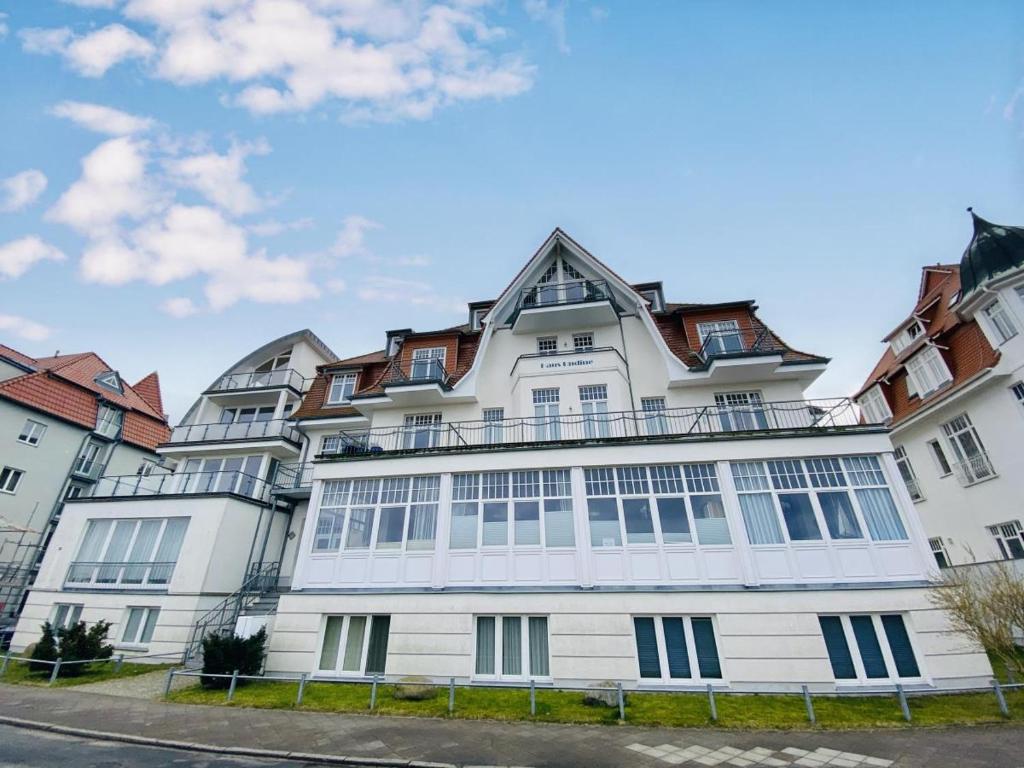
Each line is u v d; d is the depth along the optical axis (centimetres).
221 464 2139
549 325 1905
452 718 905
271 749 755
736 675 1049
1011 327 1556
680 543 1198
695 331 1775
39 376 2612
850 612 1073
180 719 909
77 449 2684
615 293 1914
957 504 1795
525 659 1142
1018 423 1545
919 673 1030
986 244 1633
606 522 1251
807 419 1568
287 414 2373
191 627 1549
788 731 815
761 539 1173
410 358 1931
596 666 1097
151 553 1723
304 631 1245
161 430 3228
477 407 1822
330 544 1358
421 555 1292
